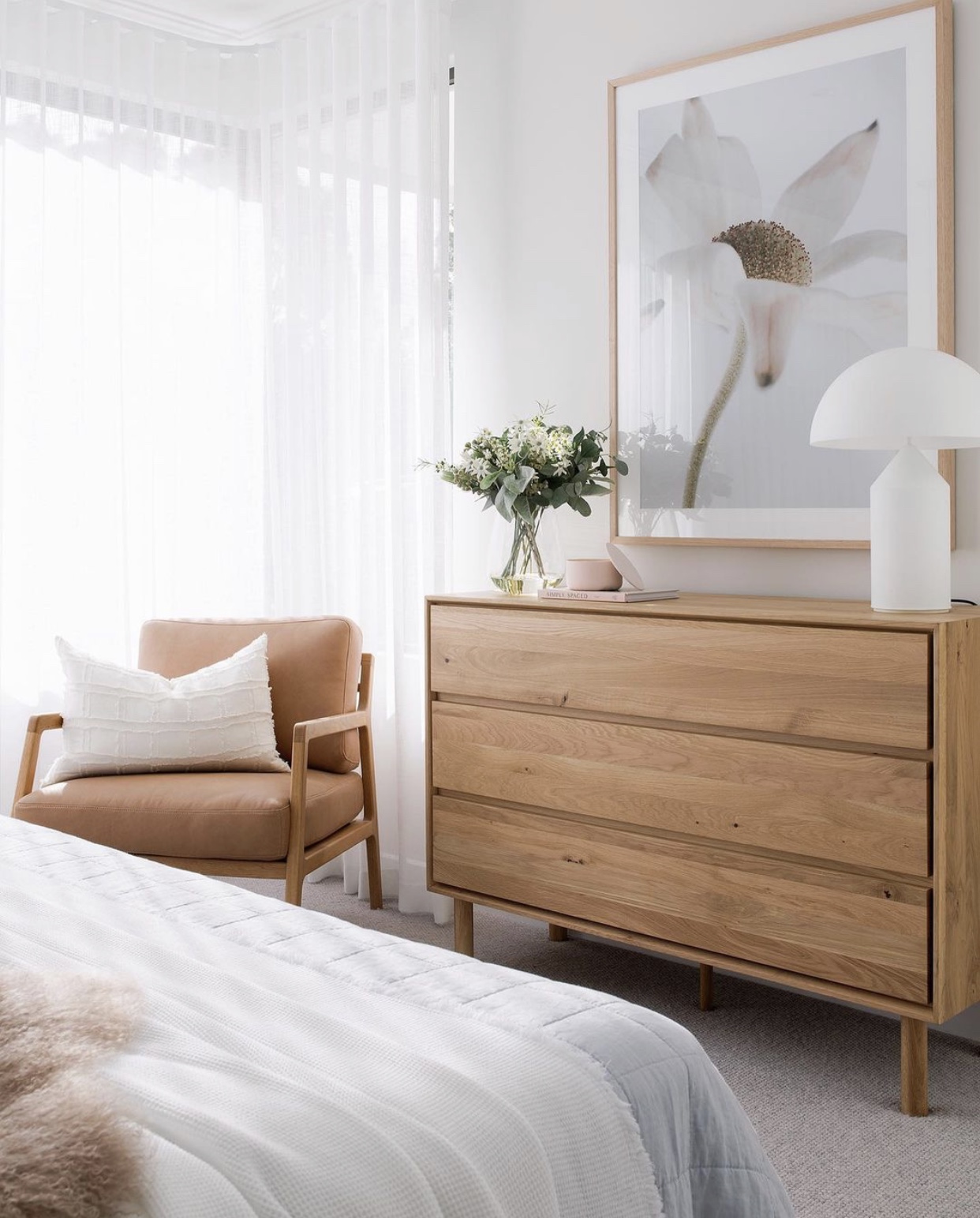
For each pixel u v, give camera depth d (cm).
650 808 258
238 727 320
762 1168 129
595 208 318
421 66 337
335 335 371
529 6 328
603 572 275
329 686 333
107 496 370
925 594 229
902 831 221
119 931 145
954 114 255
